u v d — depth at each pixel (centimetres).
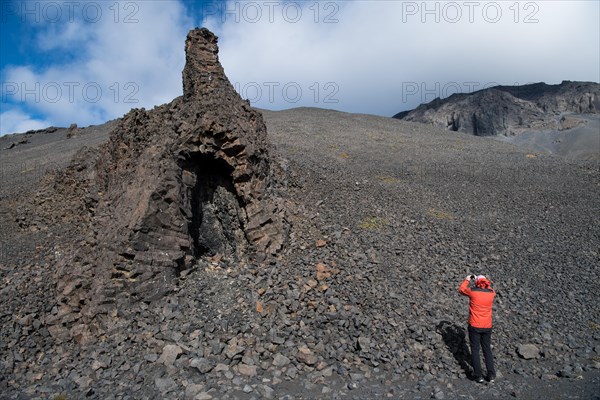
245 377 957
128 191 1404
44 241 2111
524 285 1559
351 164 3741
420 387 937
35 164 4838
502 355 1100
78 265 1347
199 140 1469
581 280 1634
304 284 1309
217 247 1534
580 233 2227
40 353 1103
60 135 8850
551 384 956
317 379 952
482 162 4212
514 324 1259
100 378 973
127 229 1266
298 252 1548
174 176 1400
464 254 1809
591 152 12875
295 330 1124
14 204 2712
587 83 19050
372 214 2112
